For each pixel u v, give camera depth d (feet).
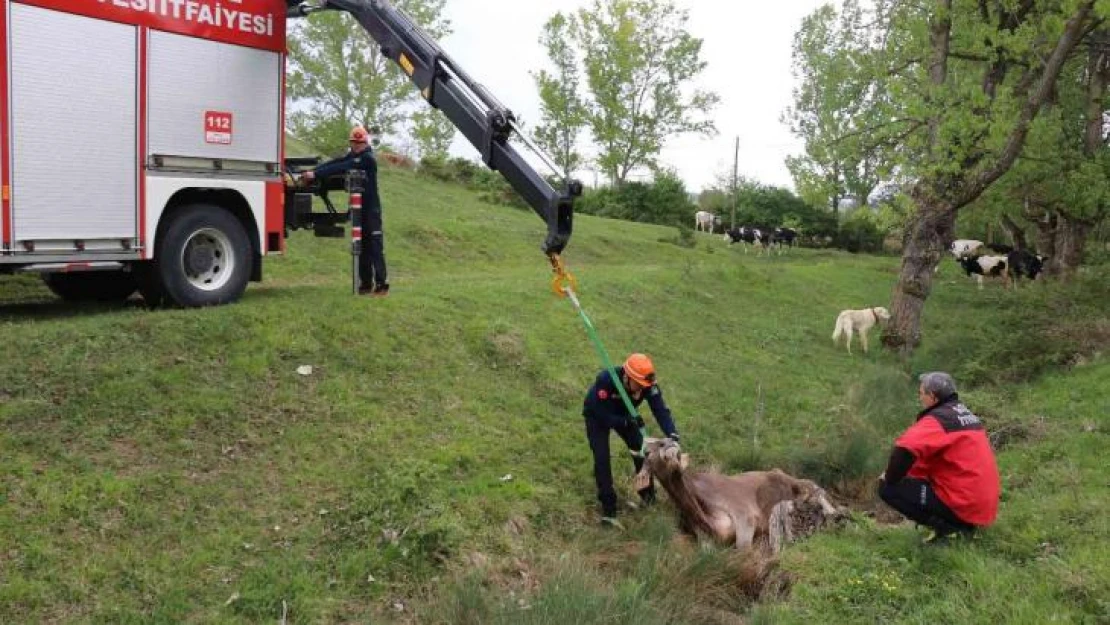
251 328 26.45
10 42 23.71
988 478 19.93
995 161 48.91
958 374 43.19
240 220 30.22
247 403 22.97
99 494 18.15
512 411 27.84
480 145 25.21
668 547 20.66
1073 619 15.79
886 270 93.71
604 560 20.49
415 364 28.30
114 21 25.85
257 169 30.01
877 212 52.11
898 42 55.57
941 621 16.29
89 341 23.26
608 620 16.37
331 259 49.16
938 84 51.75
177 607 16.03
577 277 49.57
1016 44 48.83
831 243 147.02
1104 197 64.34
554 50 144.77
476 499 21.81
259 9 29.58
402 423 24.56
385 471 21.67
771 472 24.12
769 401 36.60
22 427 19.49
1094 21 48.03
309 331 27.50
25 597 15.26
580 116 145.79
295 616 16.61
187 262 28.12
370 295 32.65
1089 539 19.49
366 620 16.93
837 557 19.66
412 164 111.65
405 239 59.36
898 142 53.11
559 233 22.93
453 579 18.48
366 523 19.61
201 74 28.09
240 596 16.62
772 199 152.76
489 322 33.42
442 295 35.50
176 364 23.53
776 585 18.85
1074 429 30.37
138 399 21.54
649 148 147.13
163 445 20.38
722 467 27.68
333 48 96.53
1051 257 92.17
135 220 26.73
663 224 138.00
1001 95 47.57
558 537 21.91
